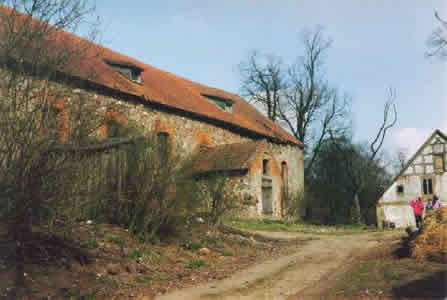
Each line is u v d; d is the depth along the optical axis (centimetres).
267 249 1234
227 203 1491
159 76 2419
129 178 999
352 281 747
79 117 703
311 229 2072
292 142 2952
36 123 621
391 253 976
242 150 2172
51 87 651
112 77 1759
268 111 3609
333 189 3872
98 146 772
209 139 2242
